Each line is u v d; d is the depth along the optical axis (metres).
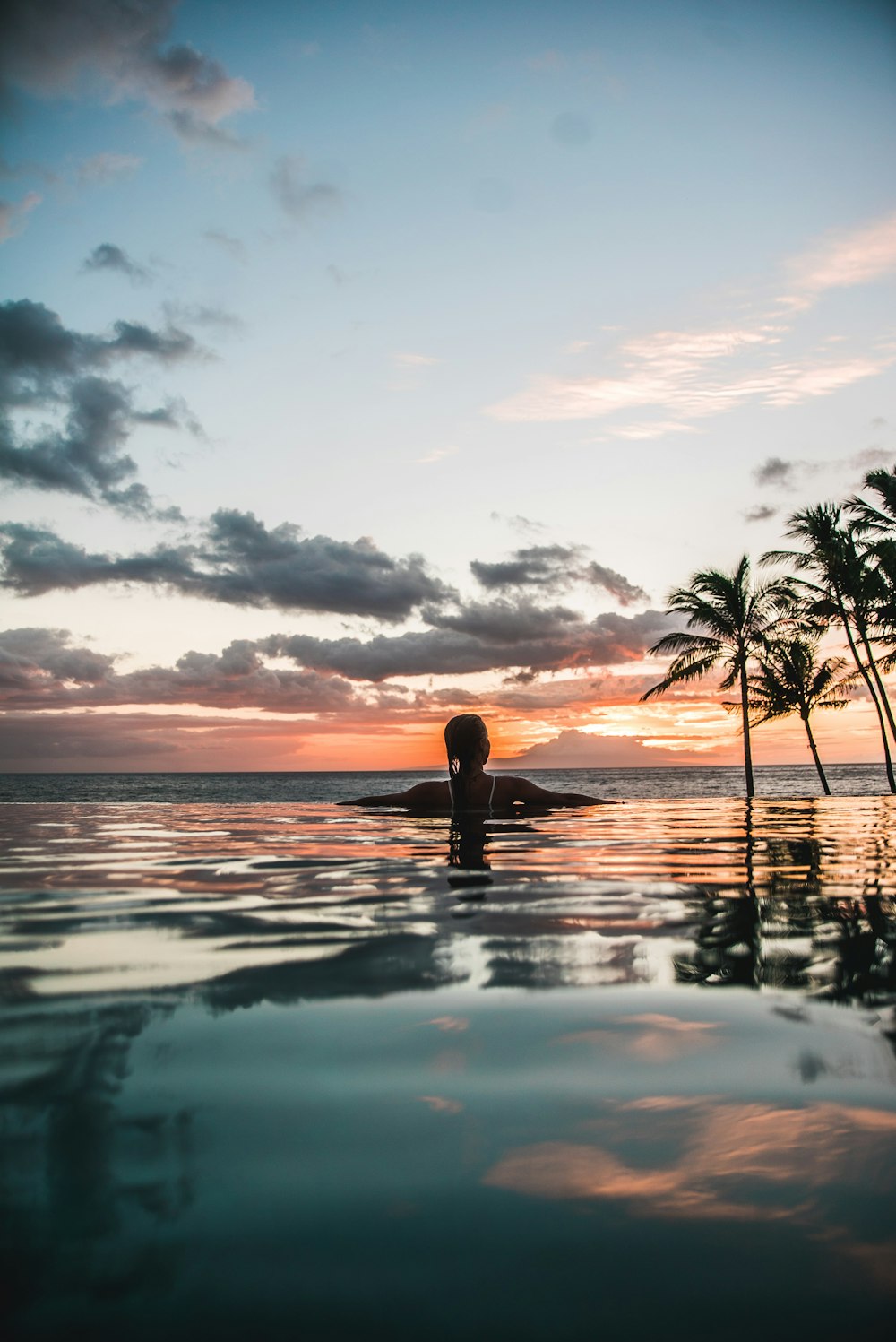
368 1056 1.33
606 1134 1.05
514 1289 0.75
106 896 3.04
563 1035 1.44
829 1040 1.41
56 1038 1.42
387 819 7.52
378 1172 0.96
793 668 30.89
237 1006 1.62
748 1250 0.81
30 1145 1.01
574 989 1.74
